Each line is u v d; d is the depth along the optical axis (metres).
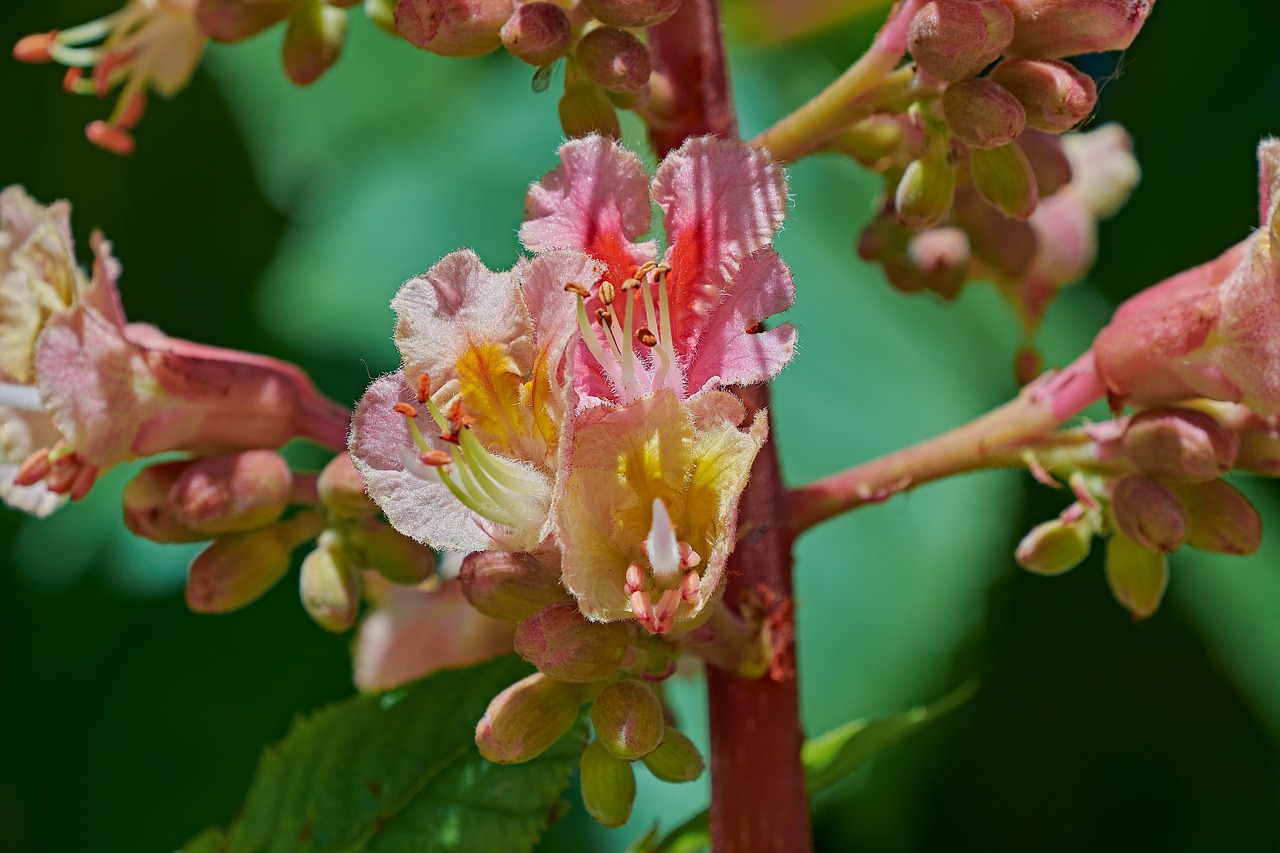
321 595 0.28
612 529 0.26
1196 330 0.27
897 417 0.36
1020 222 0.30
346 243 0.37
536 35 0.27
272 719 0.36
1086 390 0.28
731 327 0.26
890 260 0.30
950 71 0.27
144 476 0.28
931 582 0.35
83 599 0.36
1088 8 0.27
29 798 0.36
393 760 0.29
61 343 0.27
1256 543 0.28
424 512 0.26
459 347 0.26
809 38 0.37
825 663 0.34
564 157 0.26
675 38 0.28
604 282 0.26
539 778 0.28
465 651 0.31
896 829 0.35
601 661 0.26
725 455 0.26
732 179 0.26
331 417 0.29
